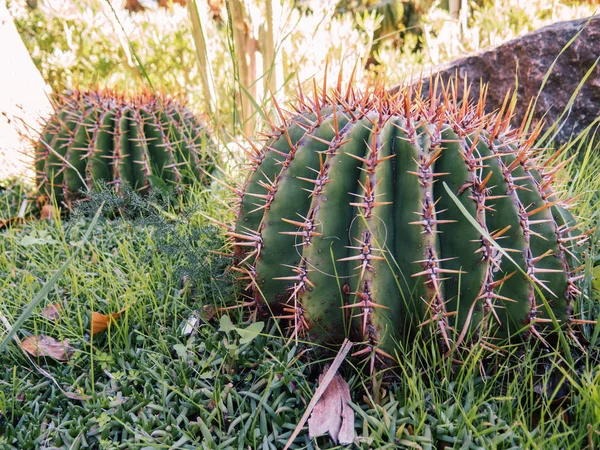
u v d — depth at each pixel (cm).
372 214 157
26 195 345
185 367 180
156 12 834
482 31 750
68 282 232
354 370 175
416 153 159
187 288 217
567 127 358
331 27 691
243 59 378
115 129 300
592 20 347
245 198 192
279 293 183
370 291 158
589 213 242
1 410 169
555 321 159
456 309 161
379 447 146
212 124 364
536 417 163
